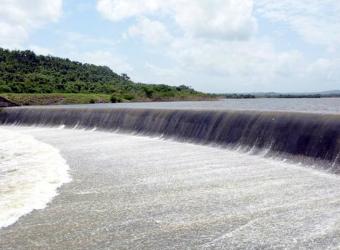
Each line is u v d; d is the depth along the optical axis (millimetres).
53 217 12164
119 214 12375
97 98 96750
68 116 42531
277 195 13781
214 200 13516
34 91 100625
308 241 10086
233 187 14984
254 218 11734
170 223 11586
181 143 27172
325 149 18109
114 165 19609
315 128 19281
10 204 13422
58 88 109750
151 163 19875
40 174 17969
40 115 45812
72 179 16875
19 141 30750
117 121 36438
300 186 14789
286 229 10859
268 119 22609
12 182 16500
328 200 13016
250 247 9922
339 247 9711
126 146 26094
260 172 17266
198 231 10961
